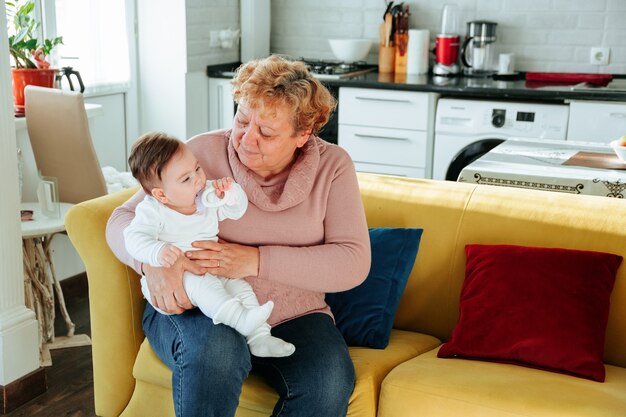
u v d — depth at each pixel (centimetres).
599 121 389
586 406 169
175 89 452
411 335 223
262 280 196
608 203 219
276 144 192
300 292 200
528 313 199
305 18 510
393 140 430
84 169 304
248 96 189
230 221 200
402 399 181
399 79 439
